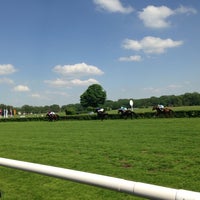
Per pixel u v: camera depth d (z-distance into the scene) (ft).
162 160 32.35
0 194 13.53
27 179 27.89
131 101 131.34
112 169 29.60
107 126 83.66
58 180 26.84
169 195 5.68
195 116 106.52
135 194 6.32
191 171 27.07
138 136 54.54
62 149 44.50
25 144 53.06
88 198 21.83
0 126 116.57
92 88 359.05
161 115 112.78
